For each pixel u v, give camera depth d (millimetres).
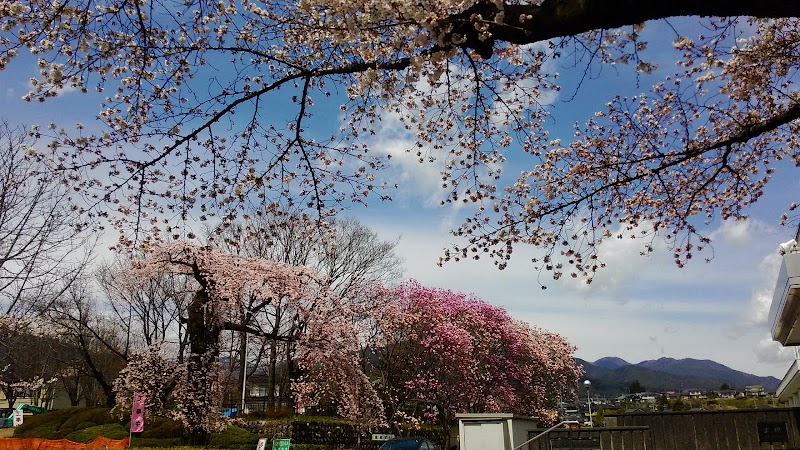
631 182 6730
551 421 24594
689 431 9430
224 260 16391
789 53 6918
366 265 26344
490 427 10211
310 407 20859
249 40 6250
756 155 7934
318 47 6461
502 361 23516
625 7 3475
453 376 21000
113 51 5418
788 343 10578
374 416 17625
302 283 17078
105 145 6152
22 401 37250
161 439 15914
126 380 15531
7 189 7848
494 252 7289
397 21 4590
